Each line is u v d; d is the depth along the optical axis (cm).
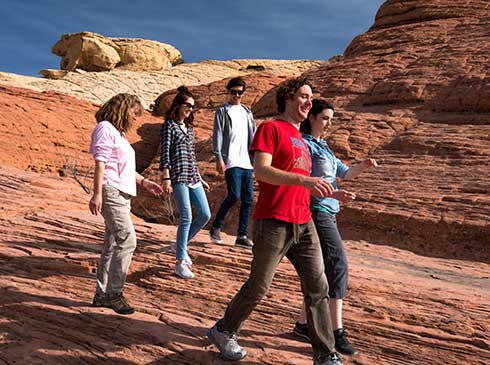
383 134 1466
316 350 333
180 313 457
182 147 540
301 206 332
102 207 433
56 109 2022
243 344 390
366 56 2027
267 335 411
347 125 1526
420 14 2238
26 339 405
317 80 1947
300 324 407
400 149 1362
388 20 2331
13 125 1802
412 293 500
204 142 1798
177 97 544
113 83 4009
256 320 442
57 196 931
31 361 373
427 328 424
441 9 2212
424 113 1549
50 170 1781
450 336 405
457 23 2067
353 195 338
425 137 1357
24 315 448
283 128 336
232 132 617
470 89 1525
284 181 311
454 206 1044
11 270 559
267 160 324
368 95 1762
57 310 445
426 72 1719
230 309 350
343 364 366
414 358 382
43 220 733
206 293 496
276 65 5259
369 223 1101
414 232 1038
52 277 543
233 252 607
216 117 619
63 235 669
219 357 367
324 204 385
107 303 452
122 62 5441
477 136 1303
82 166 1845
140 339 397
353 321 431
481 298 511
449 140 1306
